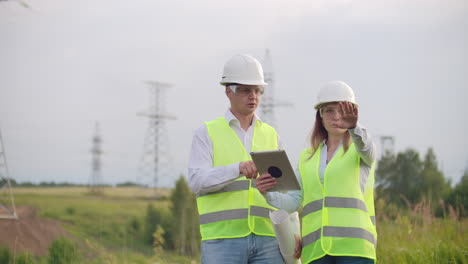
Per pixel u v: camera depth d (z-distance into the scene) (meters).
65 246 10.79
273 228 4.88
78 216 32.00
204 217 5.03
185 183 33.44
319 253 4.67
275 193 4.99
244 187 5.02
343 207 4.66
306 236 4.84
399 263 7.03
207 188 4.84
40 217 30.66
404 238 7.80
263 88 5.15
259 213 5.00
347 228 4.61
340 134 4.88
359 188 4.70
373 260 4.61
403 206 9.05
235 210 4.96
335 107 4.81
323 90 4.86
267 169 4.59
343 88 4.82
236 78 5.01
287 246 4.82
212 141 5.12
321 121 5.01
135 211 31.28
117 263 10.41
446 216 8.53
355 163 4.72
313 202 4.83
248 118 5.25
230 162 5.07
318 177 4.83
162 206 30.33
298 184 4.57
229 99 5.19
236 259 4.90
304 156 5.09
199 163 5.05
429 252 7.16
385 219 8.59
